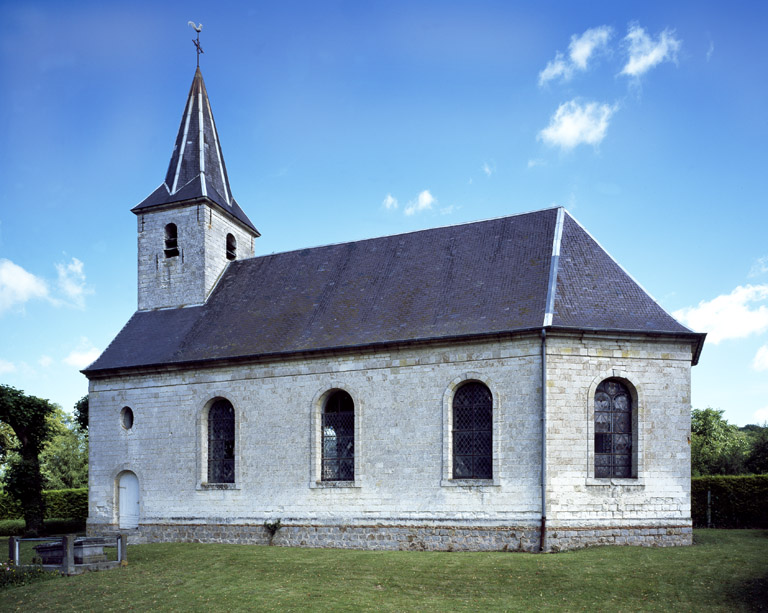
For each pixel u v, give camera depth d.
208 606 15.73
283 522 24.25
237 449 25.52
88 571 19.61
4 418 30.78
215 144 33.81
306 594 16.42
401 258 27.31
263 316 27.67
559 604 15.32
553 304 21.94
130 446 27.58
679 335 21.92
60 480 57.28
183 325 29.38
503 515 21.19
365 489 23.20
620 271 23.95
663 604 15.16
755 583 16.08
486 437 22.11
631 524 21.05
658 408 21.83
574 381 21.38
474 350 22.38
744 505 27.25
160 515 26.52
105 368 28.02
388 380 23.45
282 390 25.16
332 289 27.44
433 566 18.62
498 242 25.81
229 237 33.16
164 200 31.70
